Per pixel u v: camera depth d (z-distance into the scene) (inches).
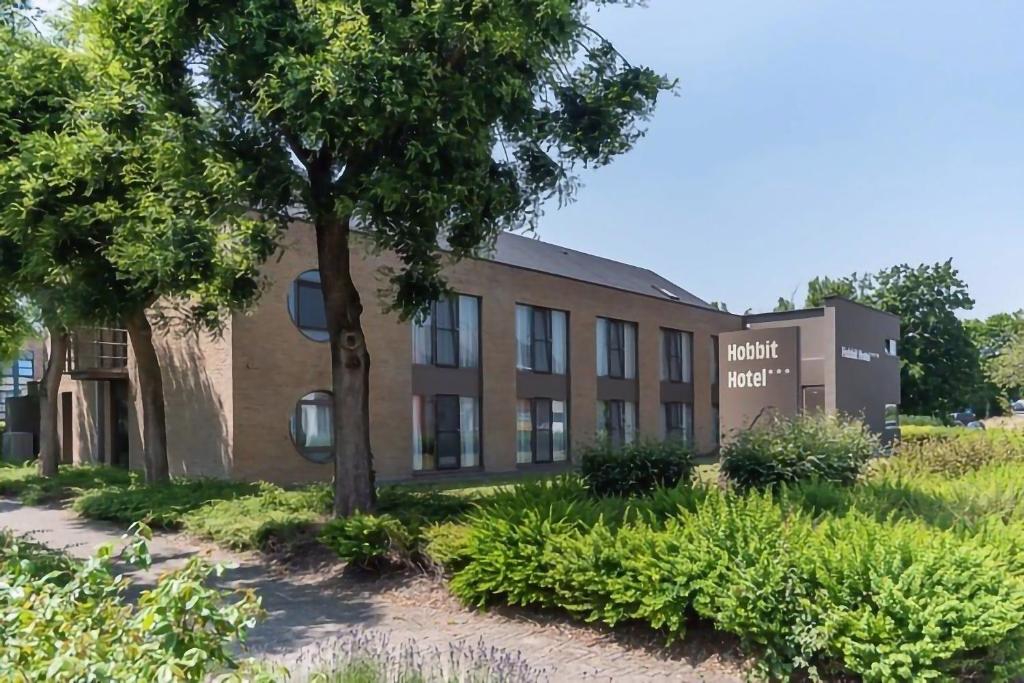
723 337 679.1
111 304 542.0
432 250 419.2
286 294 766.5
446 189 354.0
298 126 340.8
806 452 416.5
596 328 1175.6
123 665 108.9
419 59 335.3
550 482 385.4
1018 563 224.2
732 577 223.9
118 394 945.5
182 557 419.8
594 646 255.0
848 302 887.1
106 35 371.9
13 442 1134.4
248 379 734.5
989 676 200.2
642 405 1247.5
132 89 375.9
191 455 765.9
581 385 1131.9
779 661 214.2
